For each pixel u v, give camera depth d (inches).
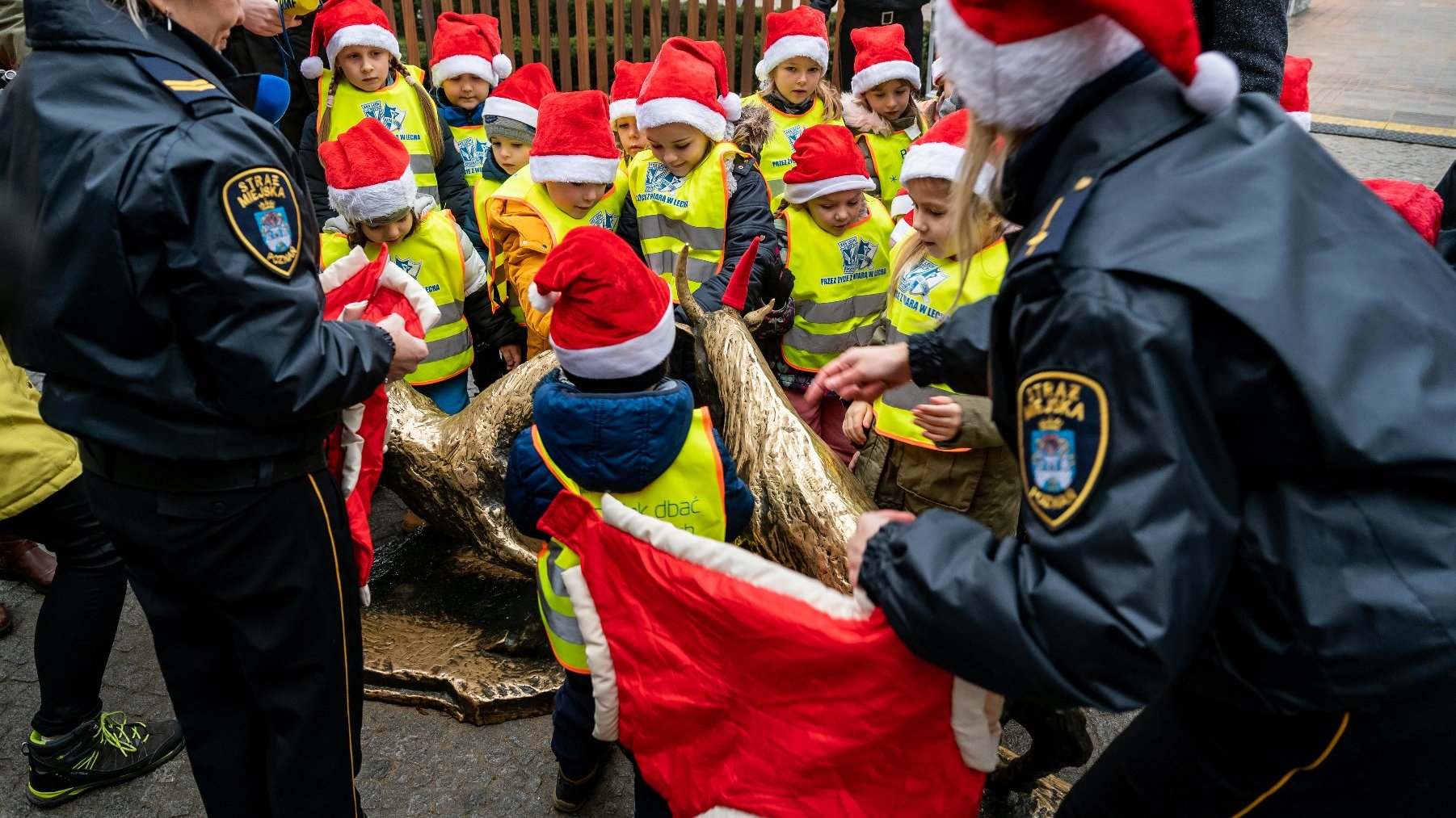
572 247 74.7
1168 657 39.7
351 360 67.4
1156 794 56.7
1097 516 40.3
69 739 93.9
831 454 93.7
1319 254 42.8
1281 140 44.7
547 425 77.4
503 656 108.0
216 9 67.5
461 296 133.8
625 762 98.3
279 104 72.5
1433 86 442.3
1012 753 98.0
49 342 63.0
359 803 81.1
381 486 129.3
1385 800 48.8
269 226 62.3
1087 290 41.0
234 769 78.2
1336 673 42.9
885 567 48.3
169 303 62.0
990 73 45.1
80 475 88.4
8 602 122.6
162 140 59.4
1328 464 40.9
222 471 66.6
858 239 136.6
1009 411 49.3
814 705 59.6
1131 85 44.7
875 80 170.6
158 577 72.4
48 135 60.6
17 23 127.0
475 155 191.3
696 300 123.8
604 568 69.8
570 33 362.6
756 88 342.6
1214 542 40.5
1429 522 42.2
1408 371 41.9
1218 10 82.8
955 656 45.3
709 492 79.8
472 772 97.0
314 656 73.7
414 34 321.4
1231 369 40.5
